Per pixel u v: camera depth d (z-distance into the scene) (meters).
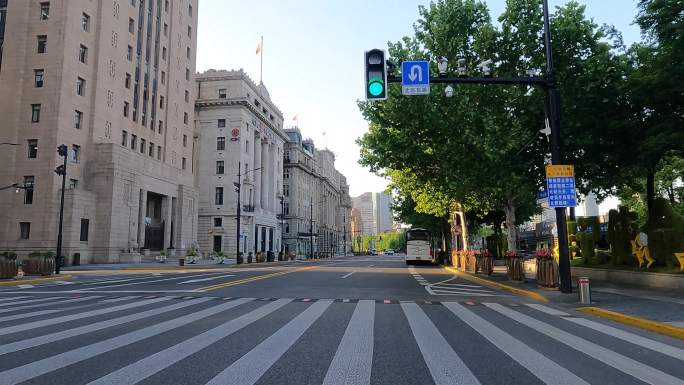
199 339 7.57
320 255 92.56
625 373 5.64
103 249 42.34
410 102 19.45
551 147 14.71
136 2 51.19
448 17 19.55
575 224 30.83
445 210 36.69
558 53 18.73
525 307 12.20
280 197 86.00
